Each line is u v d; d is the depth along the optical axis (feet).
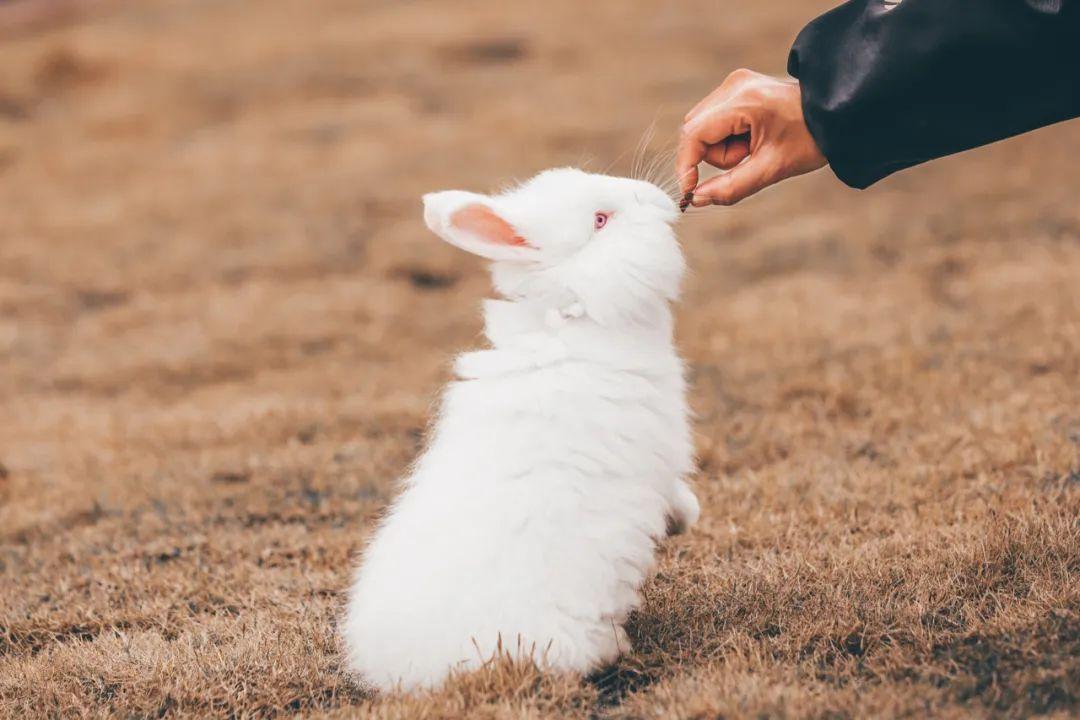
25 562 6.64
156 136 19.45
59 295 12.88
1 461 8.06
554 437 4.91
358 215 14.94
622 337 5.05
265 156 17.76
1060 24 4.75
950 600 5.25
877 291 10.60
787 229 12.94
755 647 5.09
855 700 4.72
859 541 6.00
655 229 5.12
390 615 4.88
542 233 5.08
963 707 4.65
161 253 14.08
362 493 7.16
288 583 6.09
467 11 26.30
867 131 4.99
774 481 6.78
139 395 9.91
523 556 4.84
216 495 7.16
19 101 21.80
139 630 5.77
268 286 12.67
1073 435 6.84
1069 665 4.73
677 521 5.33
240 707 5.12
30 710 5.19
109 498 7.25
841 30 5.01
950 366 8.09
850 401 7.77
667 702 4.84
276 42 24.64
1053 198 12.94
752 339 9.48
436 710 4.75
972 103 4.91
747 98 5.15
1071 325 8.47
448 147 17.34
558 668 4.88
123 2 30.01
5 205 16.40
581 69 21.17
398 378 9.50
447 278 12.87
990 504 6.08
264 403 8.93
